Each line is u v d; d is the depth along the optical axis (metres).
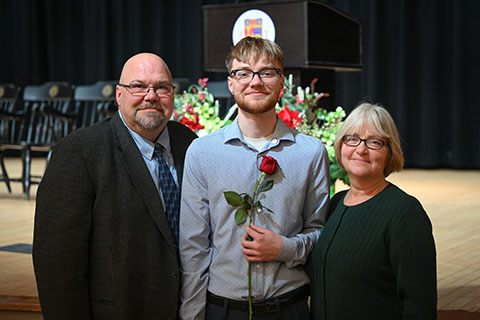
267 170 1.79
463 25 7.59
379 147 1.79
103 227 1.87
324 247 1.82
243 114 1.89
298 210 1.88
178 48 8.86
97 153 1.91
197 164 1.89
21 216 4.88
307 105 3.07
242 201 1.80
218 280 1.87
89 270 1.91
